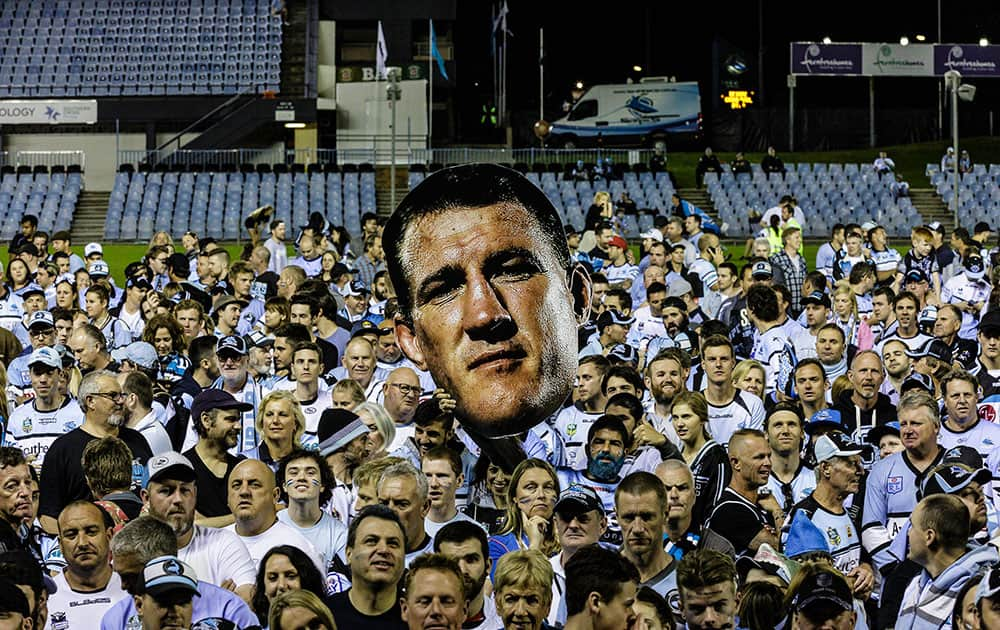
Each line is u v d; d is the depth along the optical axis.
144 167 36.97
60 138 42.41
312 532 7.64
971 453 8.25
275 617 5.71
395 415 9.65
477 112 54.34
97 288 13.84
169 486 7.10
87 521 6.82
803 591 5.78
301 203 35.88
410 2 44.84
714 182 38.09
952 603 6.48
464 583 6.05
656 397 9.95
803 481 8.89
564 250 8.55
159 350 11.70
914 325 12.83
